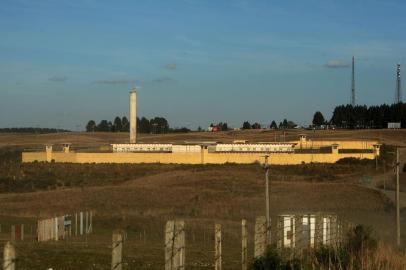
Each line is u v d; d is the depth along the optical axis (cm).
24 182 8625
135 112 13838
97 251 2580
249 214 5000
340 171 9612
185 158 10869
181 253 996
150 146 11650
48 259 2153
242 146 11394
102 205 5766
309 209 5331
